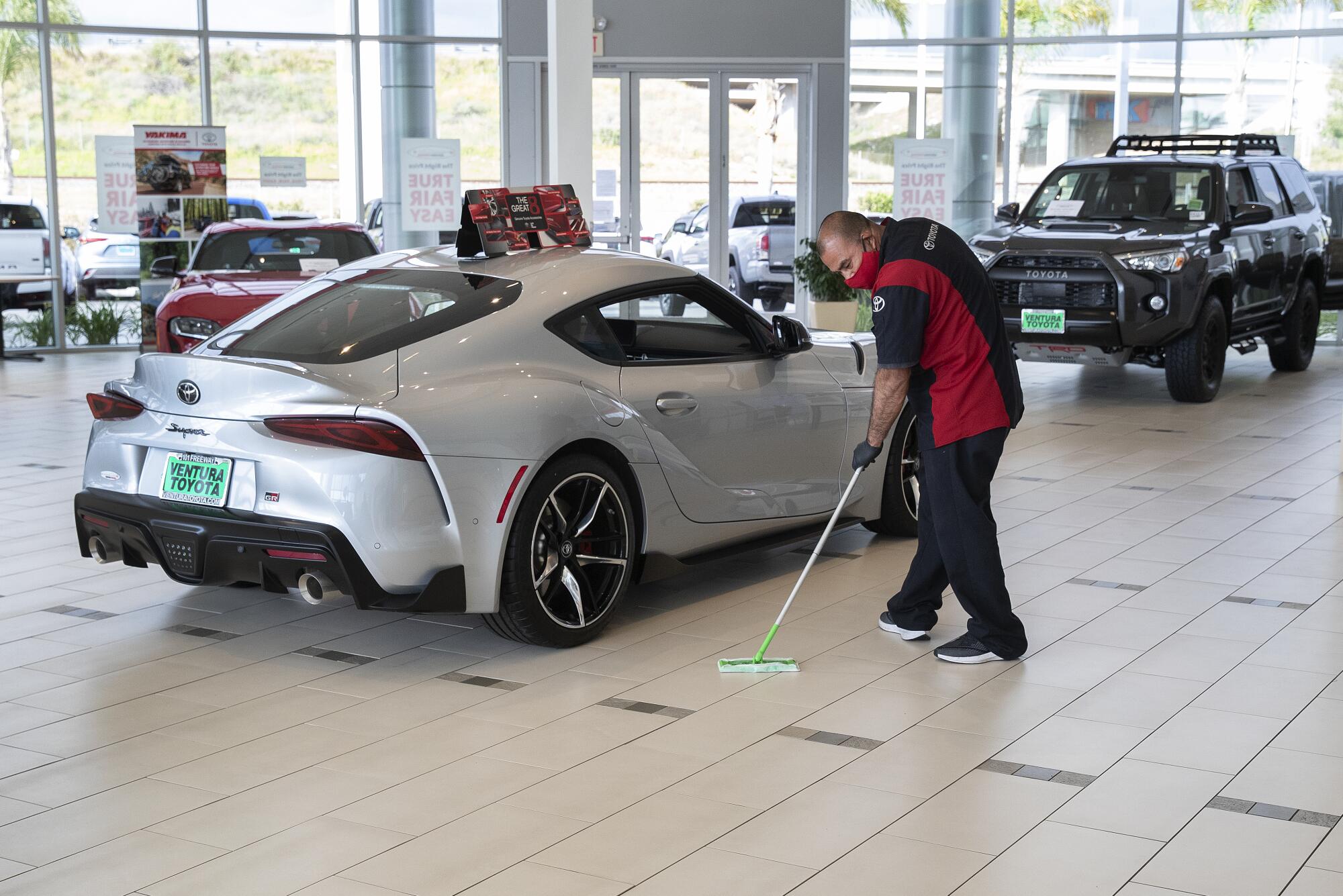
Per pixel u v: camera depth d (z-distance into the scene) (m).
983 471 4.45
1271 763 3.69
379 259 5.30
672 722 4.03
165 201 13.62
